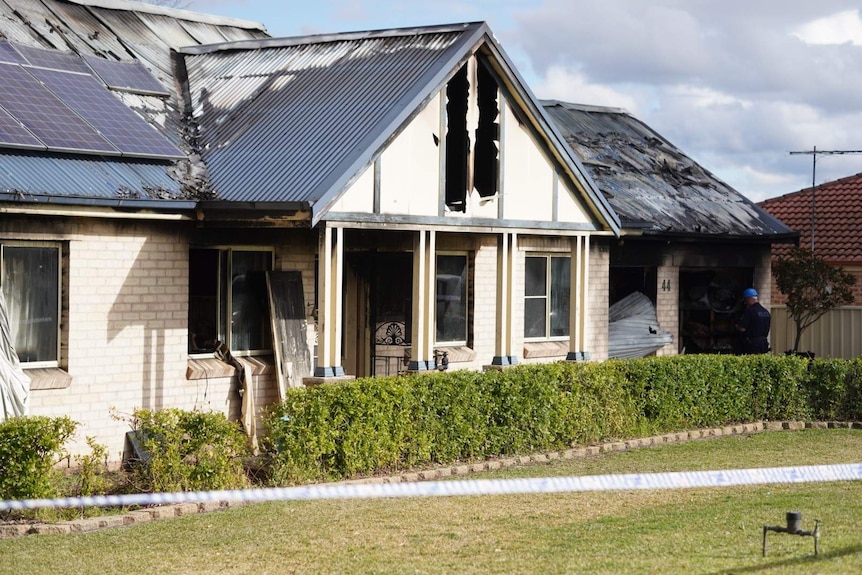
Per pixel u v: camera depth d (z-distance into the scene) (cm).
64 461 1470
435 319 1950
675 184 2616
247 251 1722
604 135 2697
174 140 1706
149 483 1306
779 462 1612
